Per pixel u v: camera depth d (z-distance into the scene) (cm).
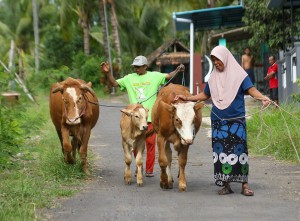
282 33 2469
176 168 1265
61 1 4728
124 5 4912
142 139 1080
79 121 1084
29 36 5472
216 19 2928
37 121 1599
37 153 1394
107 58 4553
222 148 966
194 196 965
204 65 3183
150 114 1145
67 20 4781
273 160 1331
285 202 910
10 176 1097
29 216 808
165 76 1166
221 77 970
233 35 3105
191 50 2795
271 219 805
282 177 1123
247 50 2742
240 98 966
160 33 5603
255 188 1024
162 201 930
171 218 816
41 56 5159
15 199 904
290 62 2073
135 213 848
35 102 2636
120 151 1539
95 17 5447
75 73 4584
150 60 4900
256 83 3195
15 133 1173
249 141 1519
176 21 2805
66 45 5169
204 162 1337
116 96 4197
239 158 962
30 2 5425
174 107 965
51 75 3344
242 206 885
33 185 1002
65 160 1155
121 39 5366
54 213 848
